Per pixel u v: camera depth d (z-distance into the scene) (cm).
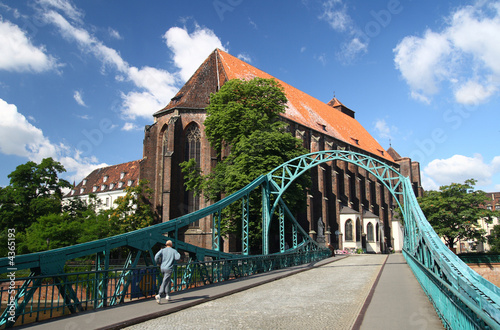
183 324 924
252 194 3312
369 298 1234
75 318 954
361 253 6338
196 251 1800
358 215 6469
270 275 2036
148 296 1427
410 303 1140
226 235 3884
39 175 5325
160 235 1570
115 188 9300
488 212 5384
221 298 1326
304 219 5675
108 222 4569
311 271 2400
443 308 859
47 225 4191
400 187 9075
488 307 513
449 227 5572
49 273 1010
